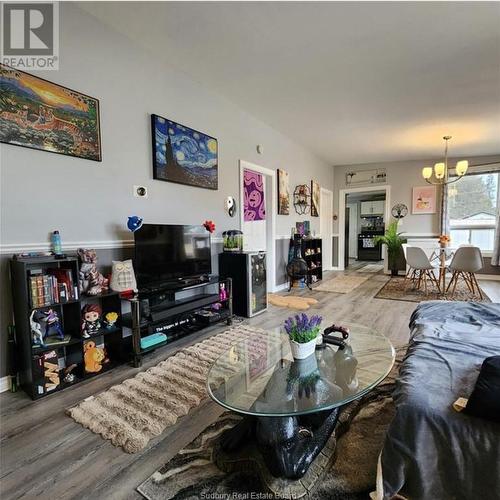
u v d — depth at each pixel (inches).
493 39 104.7
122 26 101.4
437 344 67.7
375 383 57.5
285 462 51.8
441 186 267.0
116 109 105.6
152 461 56.8
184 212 134.0
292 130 200.5
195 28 100.8
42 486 51.8
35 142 85.4
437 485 44.2
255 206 195.8
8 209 81.1
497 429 42.3
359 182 302.8
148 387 82.1
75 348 90.7
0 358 81.3
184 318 122.2
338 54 114.5
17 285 79.2
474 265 182.9
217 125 150.6
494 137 209.9
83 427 66.8
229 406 52.6
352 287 221.8
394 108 163.6
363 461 54.9
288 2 87.8
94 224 100.3
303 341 65.9
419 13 92.0
